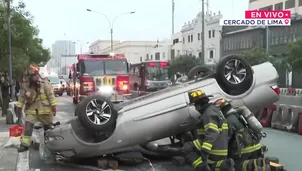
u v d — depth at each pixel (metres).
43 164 6.99
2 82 15.20
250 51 41.97
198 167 5.09
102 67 18.08
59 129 6.60
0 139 9.52
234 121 5.29
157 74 31.92
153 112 6.56
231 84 6.82
